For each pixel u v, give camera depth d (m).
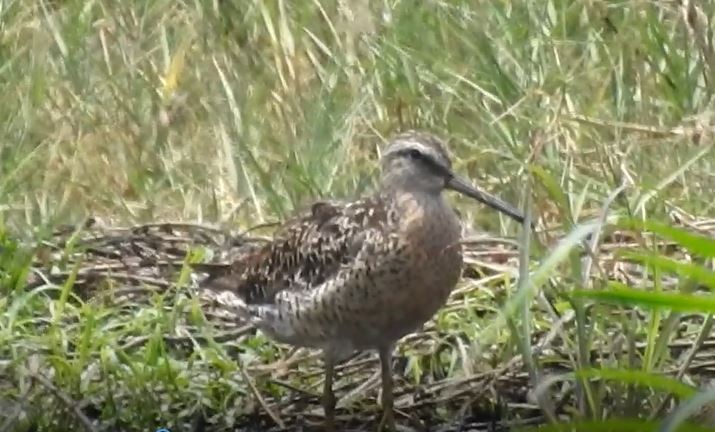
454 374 12.02
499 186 14.31
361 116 15.11
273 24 16.12
